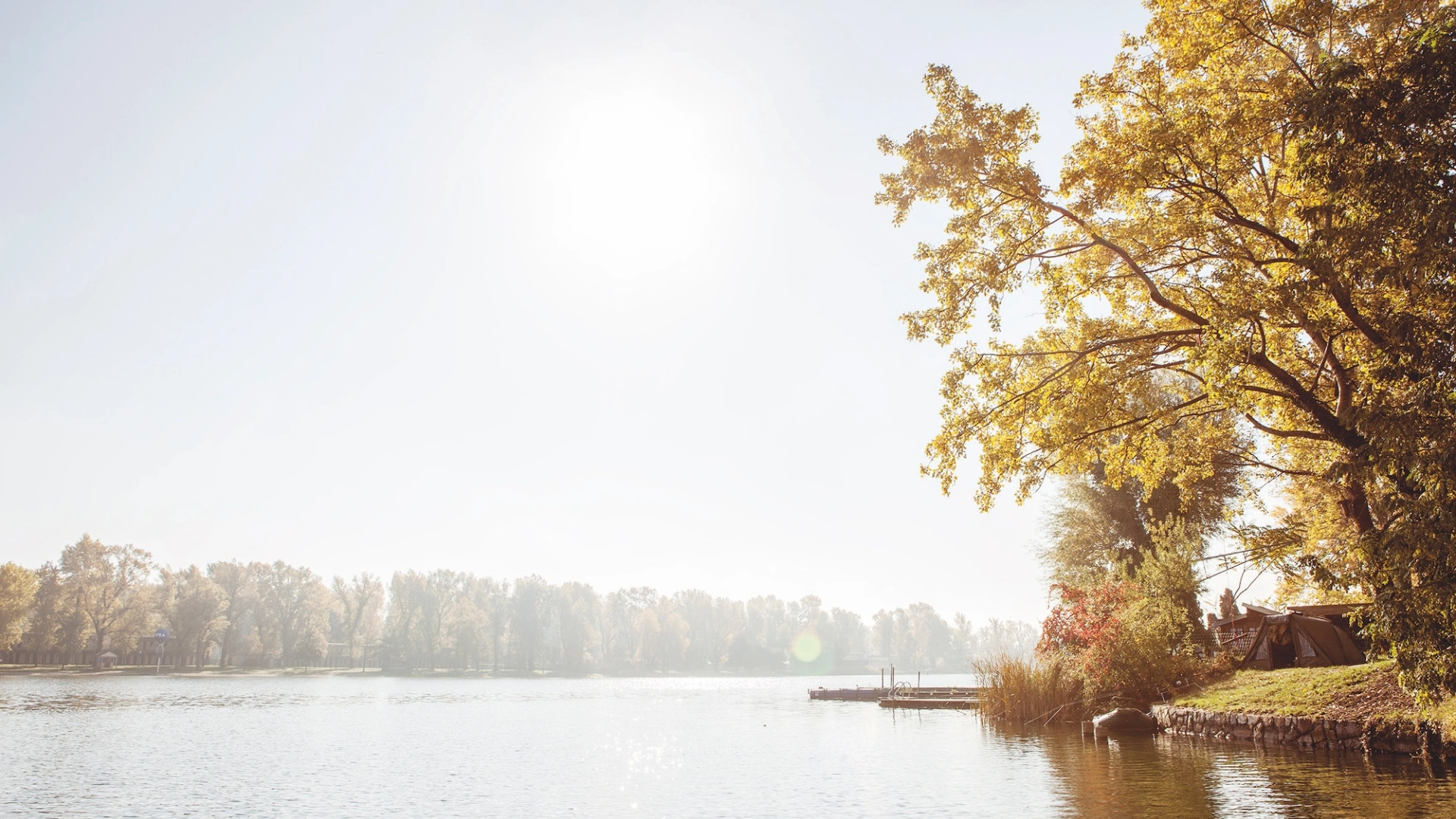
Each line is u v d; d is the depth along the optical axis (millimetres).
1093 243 19109
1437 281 12117
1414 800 12234
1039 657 31703
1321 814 11469
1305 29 16109
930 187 19234
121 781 19469
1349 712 18250
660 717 43000
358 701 59156
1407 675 12336
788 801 15359
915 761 20625
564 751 25953
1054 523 43969
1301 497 29500
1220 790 14008
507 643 152000
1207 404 19984
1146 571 30422
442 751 26156
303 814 15102
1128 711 25672
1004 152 18719
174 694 66562
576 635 159375
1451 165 11562
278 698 62219
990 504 21047
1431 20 12789
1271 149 17547
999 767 18812
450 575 145250
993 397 20844
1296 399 16859
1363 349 16594
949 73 18719
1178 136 16453
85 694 64125
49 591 109438
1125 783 15430
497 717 42781
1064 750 21578
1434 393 11594
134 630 114562
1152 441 21516
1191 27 17625
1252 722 20531
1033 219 19297
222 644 134500
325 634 140250
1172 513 31594
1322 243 13156
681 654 167250
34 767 22312
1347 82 12625
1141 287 19953
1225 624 31656
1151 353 19484
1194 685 27703
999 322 19500
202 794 17500
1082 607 30438
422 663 141375
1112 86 18656
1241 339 15367
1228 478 27141
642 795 16547
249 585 136125
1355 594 26625
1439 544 11062
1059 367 20750
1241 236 18375
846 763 20969
